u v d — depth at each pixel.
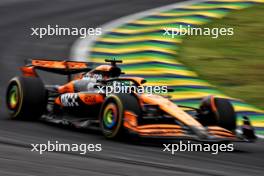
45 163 23.52
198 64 52.41
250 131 31.69
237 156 29.02
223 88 46.97
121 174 22.36
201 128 29.91
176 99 42.94
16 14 71.81
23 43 59.66
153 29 61.91
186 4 73.06
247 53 56.31
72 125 34.53
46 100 35.59
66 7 76.88
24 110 34.91
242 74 50.59
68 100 34.91
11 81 35.91
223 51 56.78
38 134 31.12
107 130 30.72
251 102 43.97
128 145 29.38
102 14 72.38
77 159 24.86
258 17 67.81
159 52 54.12
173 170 23.91
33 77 35.81
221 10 70.00
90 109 33.72
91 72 35.22
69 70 37.62
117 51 55.59
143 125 30.23
